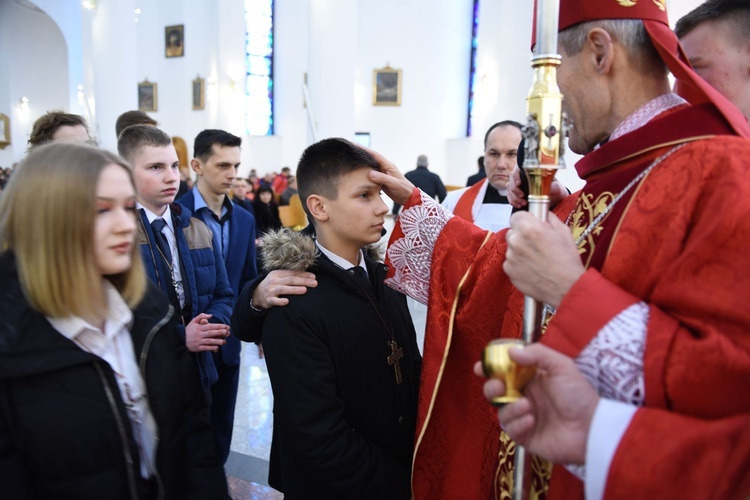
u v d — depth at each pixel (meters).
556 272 0.81
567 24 0.97
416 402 1.51
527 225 0.82
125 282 1.10
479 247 1.30
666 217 0.82
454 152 15.85
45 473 0.97
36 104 16.72
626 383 0.75
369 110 15.93
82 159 0.99
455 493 1.32
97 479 0.99
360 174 1.30
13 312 0.95
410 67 15.75
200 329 1.70
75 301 0.97
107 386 1.00
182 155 14.34
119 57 11.27
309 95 6.83
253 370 3.71
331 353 1.28
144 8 15.58
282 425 1.27
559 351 0.79
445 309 1.33
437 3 15.59
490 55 14.47
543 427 0.75
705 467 0.66
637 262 0.84
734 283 0.71
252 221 2.79
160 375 1.10
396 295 1.55
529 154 0.84
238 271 2.68
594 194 1.00
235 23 14.19
